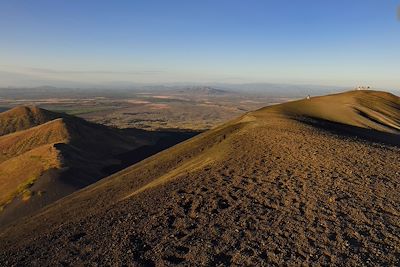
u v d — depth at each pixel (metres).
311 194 21.06
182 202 23.05
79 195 53.66
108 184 52.88
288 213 18.84
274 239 16.27
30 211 77.06
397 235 15.93
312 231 16.59
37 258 19.94
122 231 20.12
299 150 32.25
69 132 146.00
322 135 40.16
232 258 15.16
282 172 26.25
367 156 29.50
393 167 26.42
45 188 85.69
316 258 14.41
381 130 65.25
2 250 28.05
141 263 15.86
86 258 17.72
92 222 23.67
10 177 100.06
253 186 23.91
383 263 13.84
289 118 60.72
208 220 19.33
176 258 15.82
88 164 110.69
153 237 18.38
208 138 59.19
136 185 44.81
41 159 105.44
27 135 152.50
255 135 44.00
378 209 18.67
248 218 18.80
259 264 14.44
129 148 148.38
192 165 39.81
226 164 31.88
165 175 41.91
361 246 15.10
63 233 23.22
